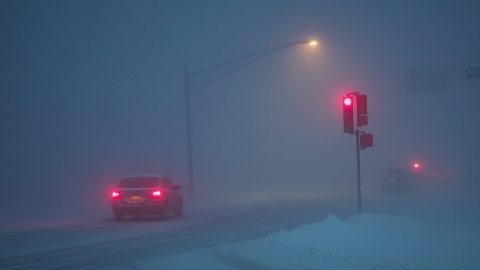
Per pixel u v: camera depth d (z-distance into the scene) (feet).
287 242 43.91
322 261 36.52
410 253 37.78
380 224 49.78
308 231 48.29
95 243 47.06
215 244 46.39
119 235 53.01
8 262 37.45
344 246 40.75
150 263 36.91
